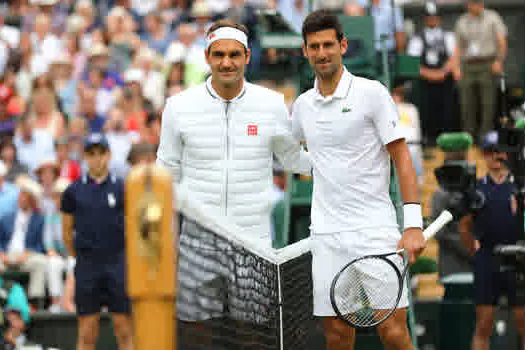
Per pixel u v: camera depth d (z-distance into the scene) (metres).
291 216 23.72
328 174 14.16
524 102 29.27
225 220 11.37
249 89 14.67
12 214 28.12
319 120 14.12
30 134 34.53
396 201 21.09
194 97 14.60
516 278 20.33
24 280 27.73
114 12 41.22
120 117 34.59
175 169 14.82
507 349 24.84
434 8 37.81
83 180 20.80
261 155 14.64
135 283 8.41
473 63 37.53
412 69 26.56
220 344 10.86
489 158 21.77
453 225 28.08
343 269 13.13
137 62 39.25
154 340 8.50
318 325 17.05
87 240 20.66
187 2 44.50
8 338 24.83
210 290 10.55
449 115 37.66
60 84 38.72
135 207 8.34
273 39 24.86
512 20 45.28
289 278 14.43
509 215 21.56
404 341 14.32
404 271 13.50
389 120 13.80
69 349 26.30
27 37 40.50
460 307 25.16
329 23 13.73
